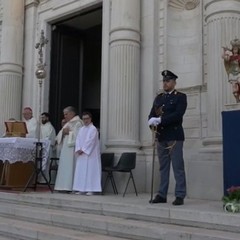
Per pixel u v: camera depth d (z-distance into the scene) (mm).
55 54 13406
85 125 9156
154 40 10195
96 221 6176
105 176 9531
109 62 10656
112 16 10461
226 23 8422
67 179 9227
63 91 13539
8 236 6816
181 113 6832
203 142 8516
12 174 9430
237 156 6336
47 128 10766
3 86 13188
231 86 8219
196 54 9812
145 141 9984
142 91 10219
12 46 13289
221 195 7684
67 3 12609
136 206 6309
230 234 5074
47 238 6160
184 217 5719
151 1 10328
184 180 6754
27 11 13664
